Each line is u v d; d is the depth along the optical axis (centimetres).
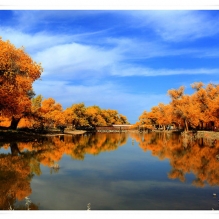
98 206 1488
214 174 2308
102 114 15675
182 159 3145
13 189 1789
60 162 2908
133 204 1523
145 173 2395
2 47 3388
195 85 8056
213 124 8006
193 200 1598
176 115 8250
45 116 7294
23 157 3050
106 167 2683
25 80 3778
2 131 5381
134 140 6625
